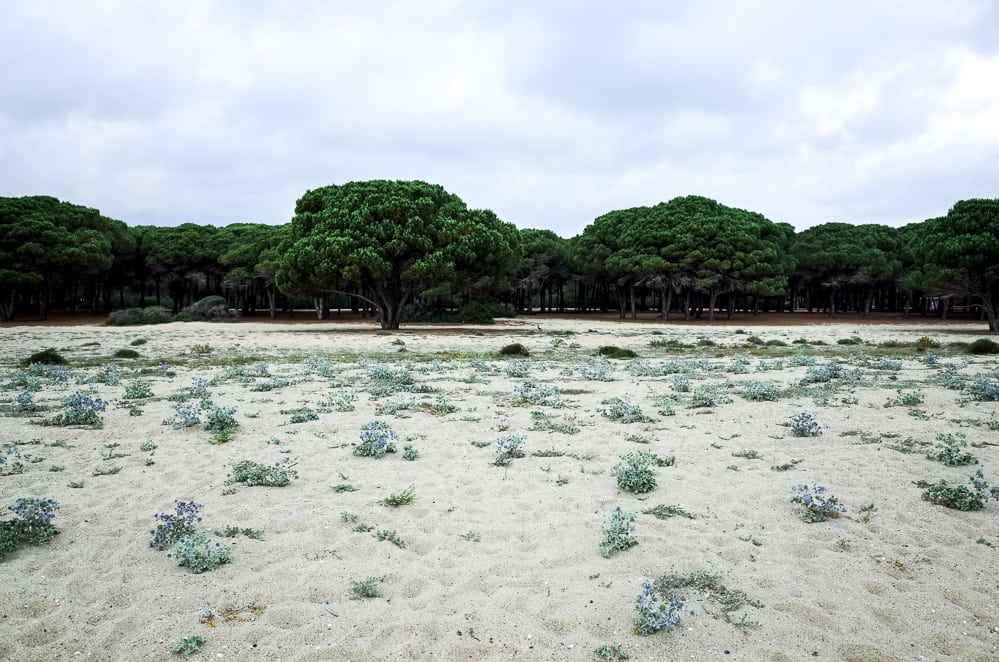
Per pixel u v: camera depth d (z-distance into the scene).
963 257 40.81
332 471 7.86
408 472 7.82
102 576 4.90
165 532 5.50
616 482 7.36
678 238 58.34
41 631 4.09
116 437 9.62
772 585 4.76
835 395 13.27
